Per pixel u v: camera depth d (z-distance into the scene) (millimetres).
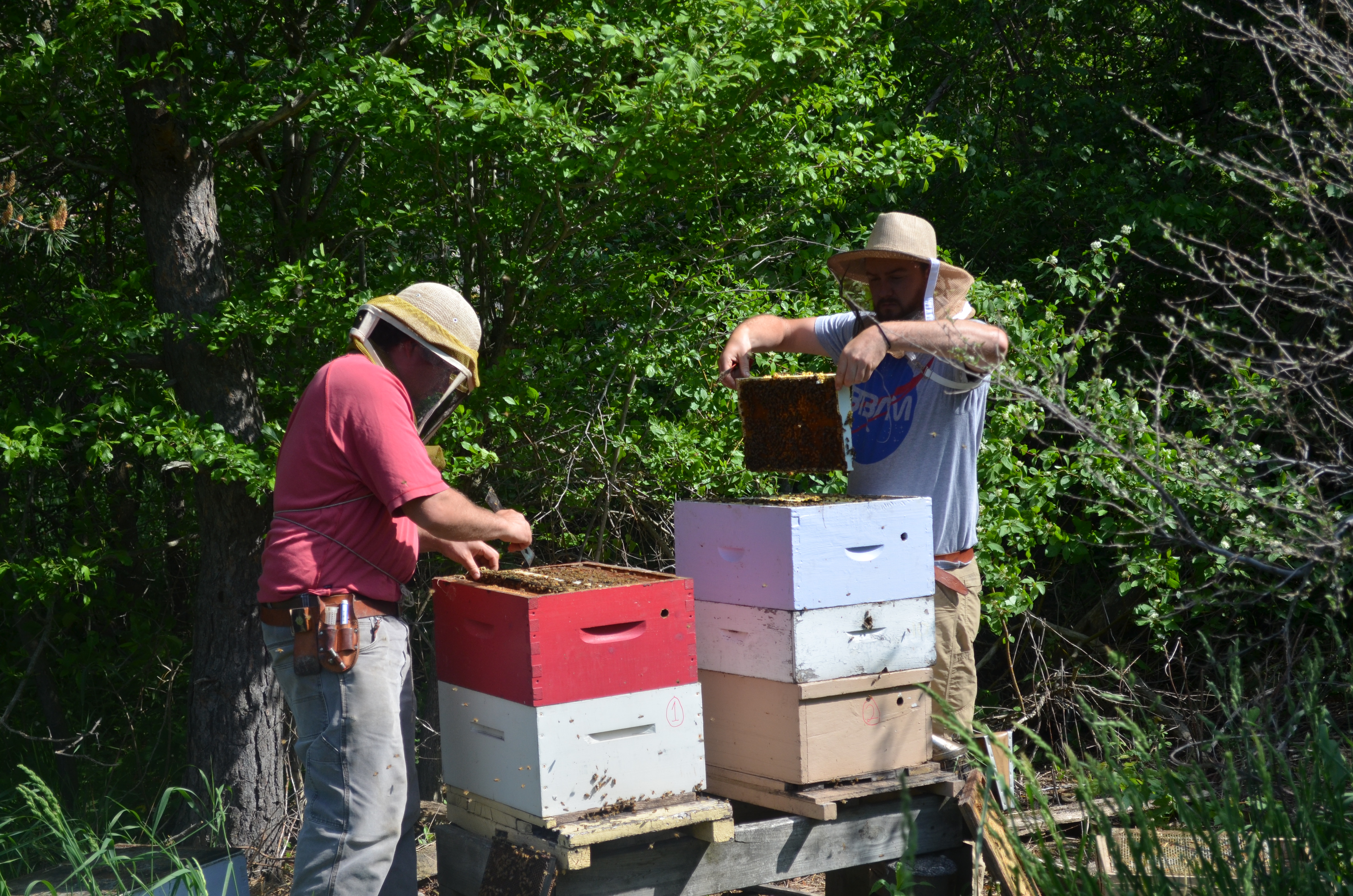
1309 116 5922
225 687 4676
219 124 4465
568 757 2545
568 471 4770
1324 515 3008
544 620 2508
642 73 4113
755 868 2811
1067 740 5258
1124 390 5055
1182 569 5020
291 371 4969
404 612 5477
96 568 4465
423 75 4363
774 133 4469
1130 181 6188
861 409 3238
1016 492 5004
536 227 4535
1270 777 2238
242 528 4668
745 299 4637
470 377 2773
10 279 4922
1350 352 3527
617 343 4680
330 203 5246
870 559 2850
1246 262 5648
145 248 5172
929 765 3002
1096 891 2133
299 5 5098
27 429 3941
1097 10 7270
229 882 3582
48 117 4035
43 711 5773
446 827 2918
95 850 3668
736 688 2961
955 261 6547
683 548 3096
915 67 7430
